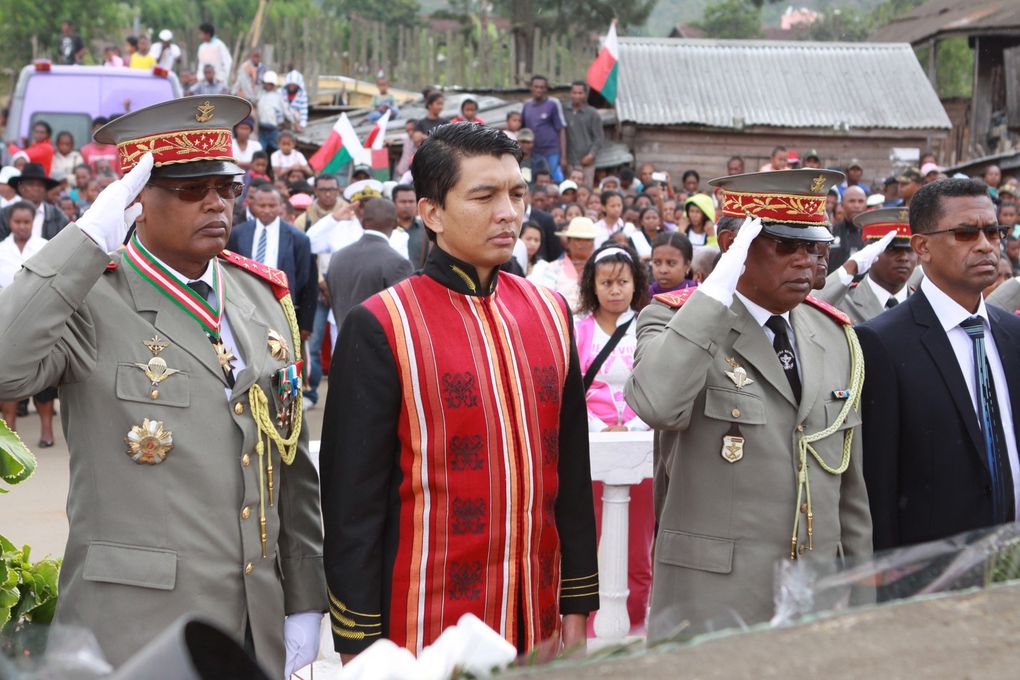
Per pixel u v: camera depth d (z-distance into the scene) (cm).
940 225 384
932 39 2770
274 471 324
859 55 2314
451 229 323
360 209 1182
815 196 350
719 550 351
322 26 2592
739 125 2095
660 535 368
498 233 320
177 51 2394
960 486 377
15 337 280
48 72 1670
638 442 491
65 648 158
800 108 2164
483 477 317
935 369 382
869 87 2236
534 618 324
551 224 1208
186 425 308
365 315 321
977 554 171
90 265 290
